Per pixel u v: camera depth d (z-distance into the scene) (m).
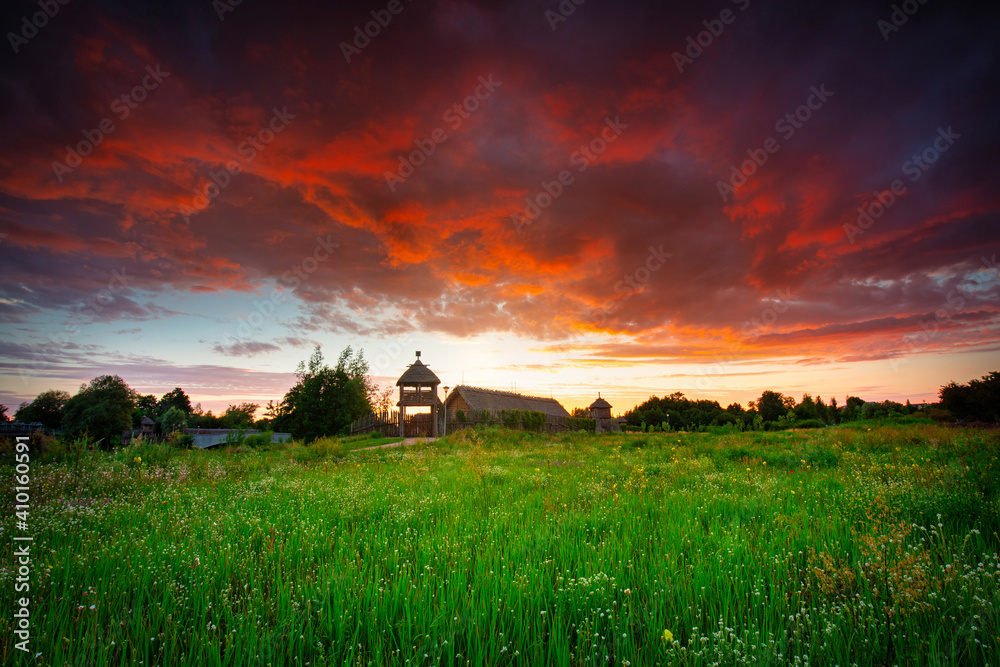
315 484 8.96
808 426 43.19
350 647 2.64
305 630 3.04
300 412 35.28
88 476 9.63
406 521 5.73
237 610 3.32
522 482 9.28
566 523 5.40
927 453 10.61
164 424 53.78
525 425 43.22
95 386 39.91
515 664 2.74
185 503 7.48
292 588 3.54
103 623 3.17
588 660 2.63
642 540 4.77
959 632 2.60
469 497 7.55
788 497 6.62
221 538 4.80
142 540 4.64
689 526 5.14
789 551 4.19
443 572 3.93
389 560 4.27
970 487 5.80
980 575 3.21
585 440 28.14
